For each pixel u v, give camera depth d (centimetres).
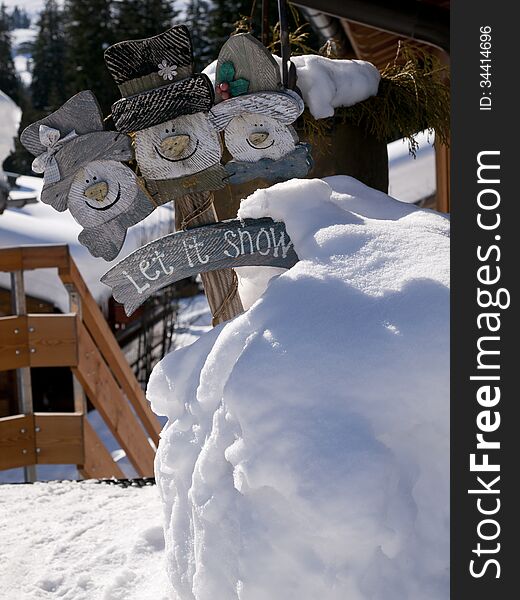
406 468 115
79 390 334
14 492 246
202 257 156
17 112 682
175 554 141
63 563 192
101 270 807
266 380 118
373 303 124
